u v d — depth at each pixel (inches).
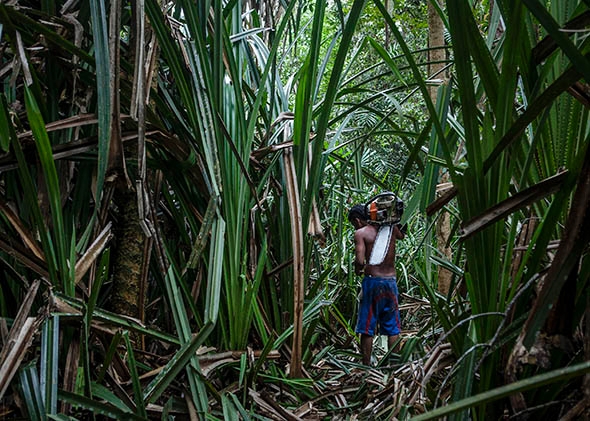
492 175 42.9
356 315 141.5
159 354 72.2
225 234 70.5
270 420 63.4
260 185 81.8
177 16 75.3
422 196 59.1
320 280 97.2
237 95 73.0
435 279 145.6
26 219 56.7
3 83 60.2
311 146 92.1
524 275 44.2
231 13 79.4
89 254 53.4
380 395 65.8
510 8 37.4
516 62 39.2
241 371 65.7
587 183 32.5
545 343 35.9
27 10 53.8
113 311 61.8
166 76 82.9
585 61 29.9
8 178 57.1
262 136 94.9
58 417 43.7
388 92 82.1
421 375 51.3
